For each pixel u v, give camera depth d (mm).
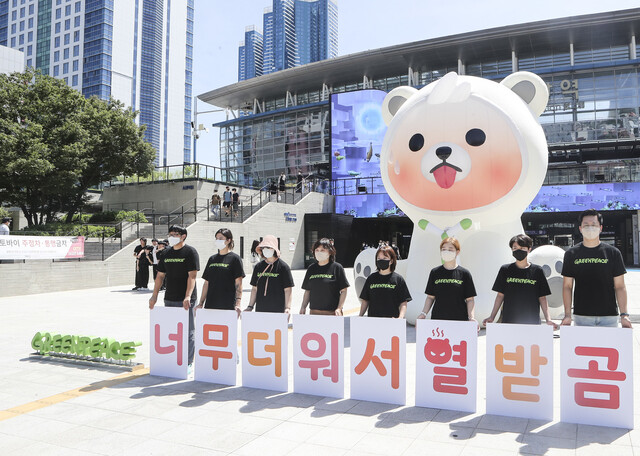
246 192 29438
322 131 44438
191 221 24109
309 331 5141
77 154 23609
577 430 4086
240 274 5922
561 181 34438
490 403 4492
